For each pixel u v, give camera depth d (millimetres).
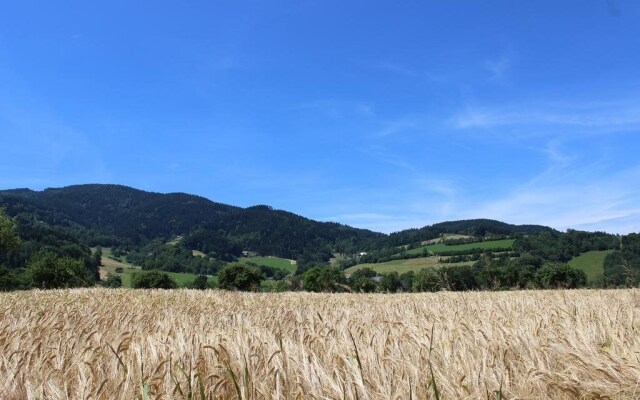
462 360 5242
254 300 21938
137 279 64188
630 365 4719
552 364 5344
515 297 19219
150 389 4359
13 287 54344
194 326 9195
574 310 9820
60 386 4816
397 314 12234
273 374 4629
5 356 6047
